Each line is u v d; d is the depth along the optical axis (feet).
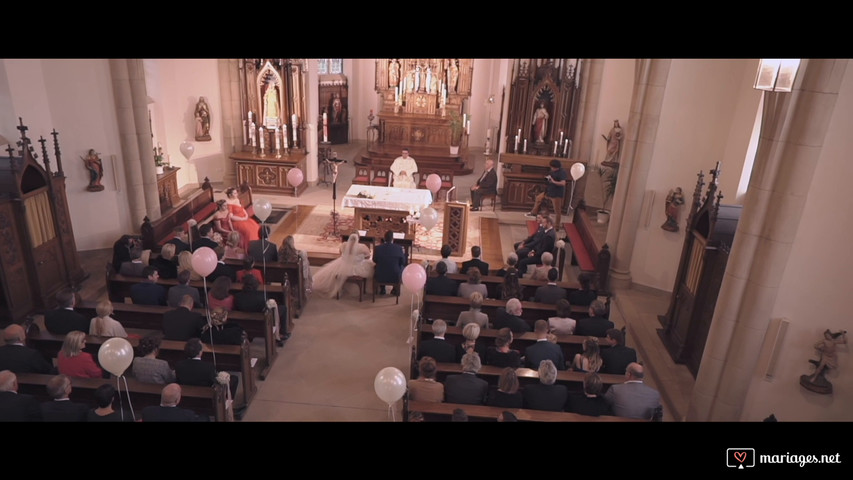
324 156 60.03
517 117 54.54
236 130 55.21
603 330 26.11
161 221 38.32
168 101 52.06
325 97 72.74
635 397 20.74
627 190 36.99
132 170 40.27
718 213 28.22
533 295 32.01
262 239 33.94
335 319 33.09
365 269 34.78
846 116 19.39
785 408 22.89
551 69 52.39
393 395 20.01
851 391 21.65
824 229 20.65
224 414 22.03
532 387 20.71
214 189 55.67
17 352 21.33
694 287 29.32
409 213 42.24
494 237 47.52
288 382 27.27
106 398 18.17
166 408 18.61
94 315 26.86
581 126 53.01
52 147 37.40
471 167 65.00
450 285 30.40
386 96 68.33
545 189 52.60
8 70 34.50
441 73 66.59
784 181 20.45
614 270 38.34
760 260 21.56
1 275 29.50
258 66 53.01
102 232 40.55
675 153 35.50
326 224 47.73
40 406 18.80
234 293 29.40
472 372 21.45
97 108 38.09
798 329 21.94
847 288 20.85
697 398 24.26
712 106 34.09
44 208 31.91
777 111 20.06
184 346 23.91
